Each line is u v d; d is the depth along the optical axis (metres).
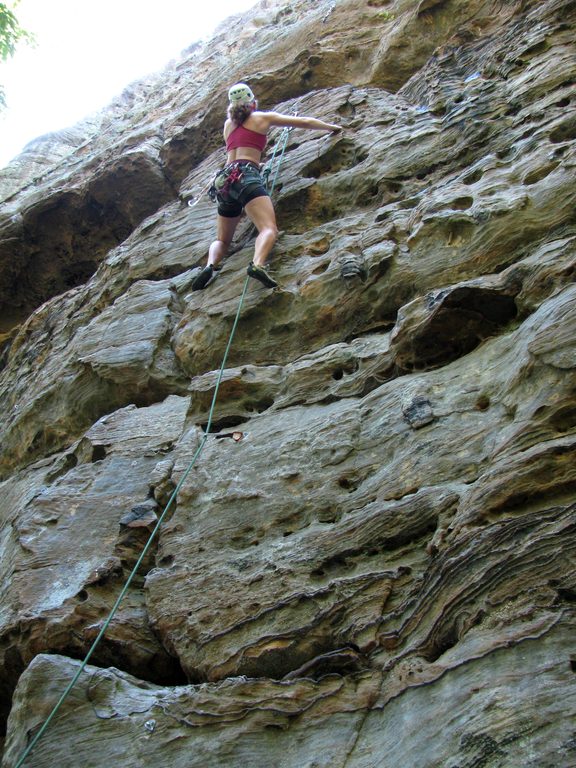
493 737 2.58
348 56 8.75
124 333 6.43
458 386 4.15
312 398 4.84
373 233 5.62
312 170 6.80
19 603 4.43
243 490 4.39
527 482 3.31
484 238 4.94
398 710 2.97
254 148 6.29
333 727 3.09
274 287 5.65
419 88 7.36
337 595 3.57
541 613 2.87
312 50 8.93
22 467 6.68
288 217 6.50
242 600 3.82
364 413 4.41
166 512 4.64
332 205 6.44
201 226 7.34
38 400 6.71
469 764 2.57
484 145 5.90
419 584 3.38
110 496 4.96
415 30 8.17
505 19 7.41
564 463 3.29
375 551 3.71
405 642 3.25
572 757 2.43
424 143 6.30
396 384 4.45
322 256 5.80
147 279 7.17
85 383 6.35
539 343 3.72
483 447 3.74
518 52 6.50
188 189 8.23
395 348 4.63
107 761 3.34
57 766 3.40
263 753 3.12
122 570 4.44
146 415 5.62
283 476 4.34
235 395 5.18
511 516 3.29
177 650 3.84
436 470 3.80
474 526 3.34
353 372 4.88
